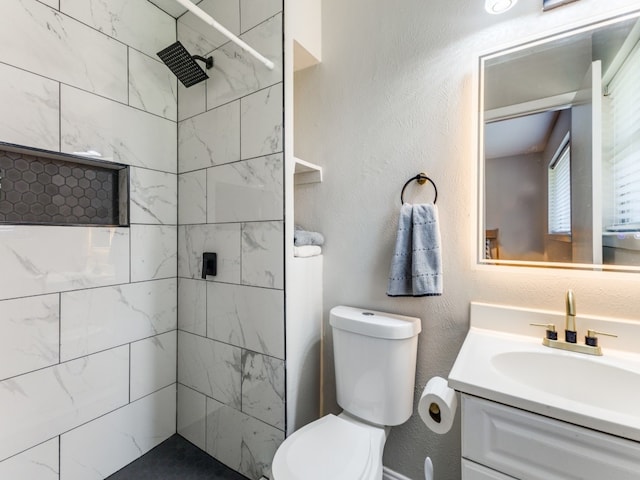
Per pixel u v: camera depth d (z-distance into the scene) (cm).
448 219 119
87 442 128
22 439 110
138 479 136
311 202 152
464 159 116
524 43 105
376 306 135
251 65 134
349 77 141
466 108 115
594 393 85
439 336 121
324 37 149
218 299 147
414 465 127
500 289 110
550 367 91
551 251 102
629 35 92
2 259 106
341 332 125
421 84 124
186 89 159
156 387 156
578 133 99
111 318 137
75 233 125
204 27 151
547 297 102
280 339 126
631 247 92
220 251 145
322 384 150
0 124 104
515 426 69
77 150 125
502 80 109
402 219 121
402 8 128
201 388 154
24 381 110
